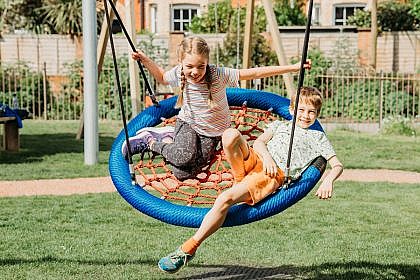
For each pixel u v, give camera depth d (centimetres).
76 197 952
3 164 1233
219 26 2580
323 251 696
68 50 2383
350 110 2045
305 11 2891
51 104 2108
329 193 517
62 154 1357
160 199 553
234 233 766
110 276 610
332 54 2323
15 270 623
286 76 1380
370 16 2605
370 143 1559
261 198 519
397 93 1984
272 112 603
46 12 2505
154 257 672
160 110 600
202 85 532
